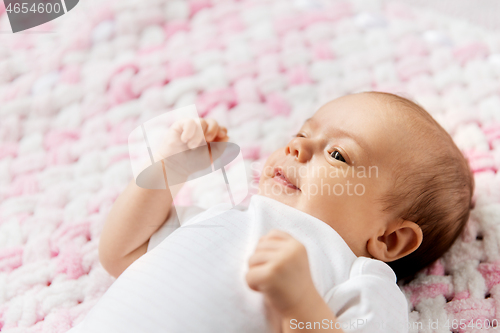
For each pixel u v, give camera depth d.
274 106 1.36
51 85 1.37
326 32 1.47
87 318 0.88
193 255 0.86
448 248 1.08
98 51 1.42
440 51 1.41
